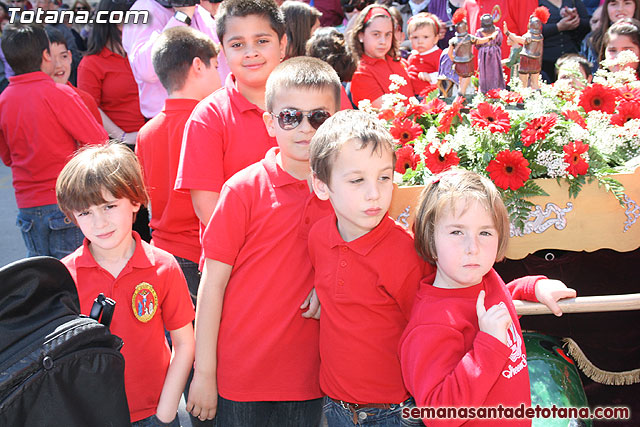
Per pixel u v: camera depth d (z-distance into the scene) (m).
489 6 3.67
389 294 1.58
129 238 1.86
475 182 1.47
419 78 4.16
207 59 2.51
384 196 1.49
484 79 2.34
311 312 1.74
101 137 3.25
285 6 3.65
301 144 1.74
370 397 1.61
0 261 4.67
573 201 1.92
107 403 1.25
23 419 1.15
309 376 1.80
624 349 2.06
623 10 3.99
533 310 1.67
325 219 1.67
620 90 2.34
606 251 2.00
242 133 2.06
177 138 2.43
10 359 1.14
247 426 1.82
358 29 3.76
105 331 1.26
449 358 1.39
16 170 3.23
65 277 1.28
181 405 2.96
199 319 1.80
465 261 1.43
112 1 4.02
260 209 1.77
